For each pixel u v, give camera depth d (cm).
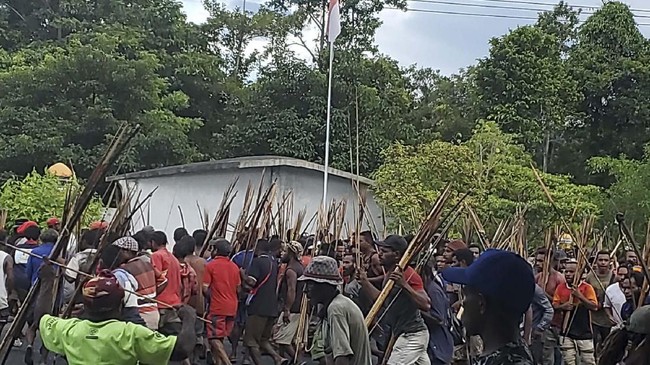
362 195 1412
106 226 958
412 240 736
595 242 1174
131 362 415
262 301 1084
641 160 2978
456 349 871
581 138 3148
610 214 2175
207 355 1074
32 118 2650
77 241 930
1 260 1068
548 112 2881
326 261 557
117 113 2772
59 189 1848
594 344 984
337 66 2844
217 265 1034
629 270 926
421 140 2902
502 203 1947
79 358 416
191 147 2950
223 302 1029
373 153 2688
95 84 2709
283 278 1146
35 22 3275
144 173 2064
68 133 2672
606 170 2769
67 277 791
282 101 2952
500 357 294
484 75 2939
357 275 862
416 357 674
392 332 710
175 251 1002
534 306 907
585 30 3212
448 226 851
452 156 2028
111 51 2808
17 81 2717
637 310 385
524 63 2889
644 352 378
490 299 298
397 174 1992
